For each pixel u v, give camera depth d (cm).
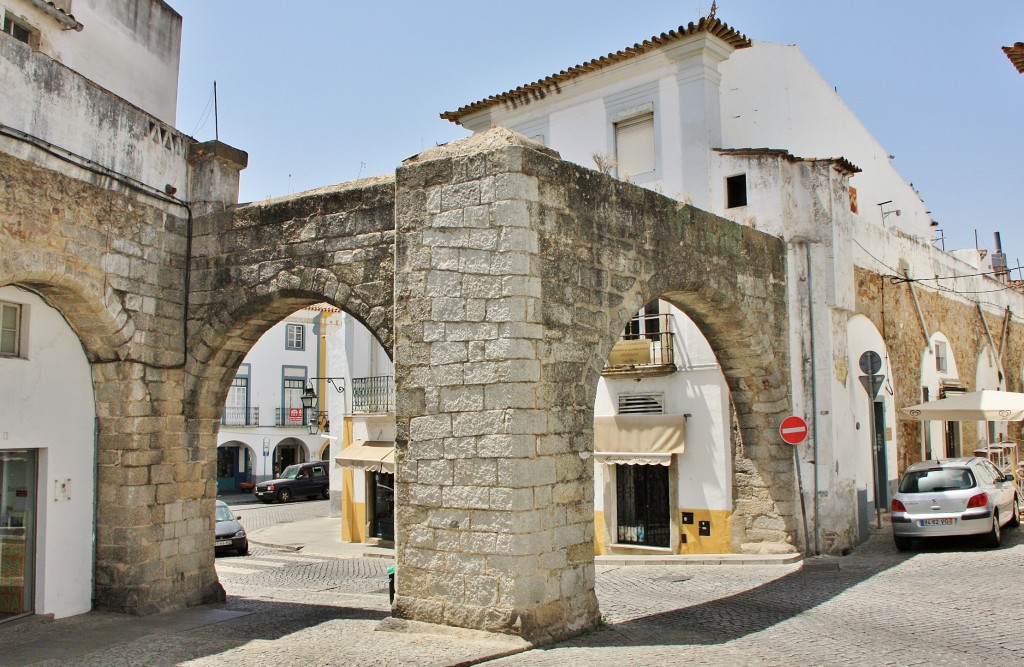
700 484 1558
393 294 988
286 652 848
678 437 1573
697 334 1585
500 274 903
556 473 909
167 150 1156
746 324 1353
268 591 1345
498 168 921
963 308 2406
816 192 1520
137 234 1096
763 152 1529
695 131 1702
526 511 865
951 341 2277
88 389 1081
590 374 984
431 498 909
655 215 1145
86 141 1019
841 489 1453
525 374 887
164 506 1112
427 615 898
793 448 1436
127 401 1075
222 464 4253
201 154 1183
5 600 991
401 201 972
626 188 1090
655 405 1634
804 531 1433
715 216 1291
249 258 1130
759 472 1462
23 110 934
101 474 1084
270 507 3409
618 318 1046
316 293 1070
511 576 851
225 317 1139
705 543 1541
